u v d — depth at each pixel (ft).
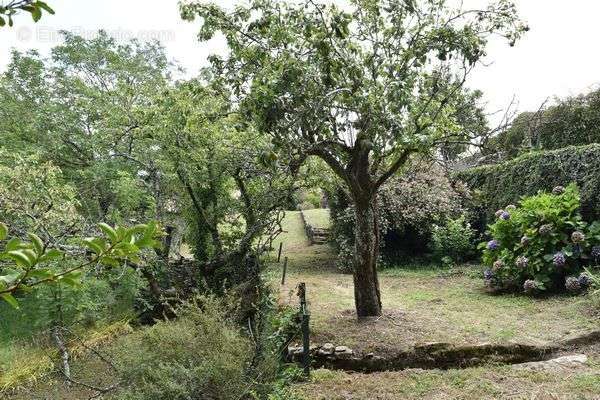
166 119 23.44
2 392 17.43
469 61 17.98
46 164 21.75
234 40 17.98
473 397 13.67
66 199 24.52
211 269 23.59
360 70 16.46
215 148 23.15
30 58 43.52
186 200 27.68
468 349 16.80
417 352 17.08
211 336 13.01
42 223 18.35
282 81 14.38
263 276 21.93
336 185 24.95
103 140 31.58
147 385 11.62
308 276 32.76
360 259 20.42
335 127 18.45
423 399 13.82
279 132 14.58
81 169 38.52
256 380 13.25
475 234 35.12
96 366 17.12
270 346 15.06
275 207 21.39
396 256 35.70
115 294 24.89
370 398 14.07
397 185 34.24
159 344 12.82
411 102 15.88
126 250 3.31
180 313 14.51
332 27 15.79
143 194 31.09
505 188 32.63
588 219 24.94
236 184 26.27
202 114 21.15
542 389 13.80
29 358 20.12
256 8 17.57
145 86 31.60
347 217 35.24
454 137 19.72
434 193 34.42
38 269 2.95
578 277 22.50
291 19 16.97
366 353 17.25
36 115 39.19
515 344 16.89
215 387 12.30
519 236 24.99
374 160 20.24
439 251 34.04
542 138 37.06
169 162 25.30
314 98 15.34
